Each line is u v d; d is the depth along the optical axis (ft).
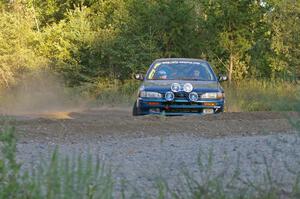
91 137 85.35
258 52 232.73
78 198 35.40
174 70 124.67
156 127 94.38
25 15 257.55
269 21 226.17
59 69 239.30
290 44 221.87
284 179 50.85
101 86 227.61
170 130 92.53
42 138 82.79
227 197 41.93
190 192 43.91
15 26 243.40
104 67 237.25
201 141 81.46
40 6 295.69
